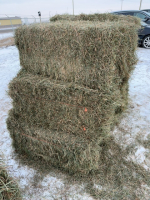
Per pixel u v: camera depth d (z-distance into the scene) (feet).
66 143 6.71
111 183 6.69
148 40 24.04
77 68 6.25
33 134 7.40
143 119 10.34
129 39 6.51
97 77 5.98
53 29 6.15
